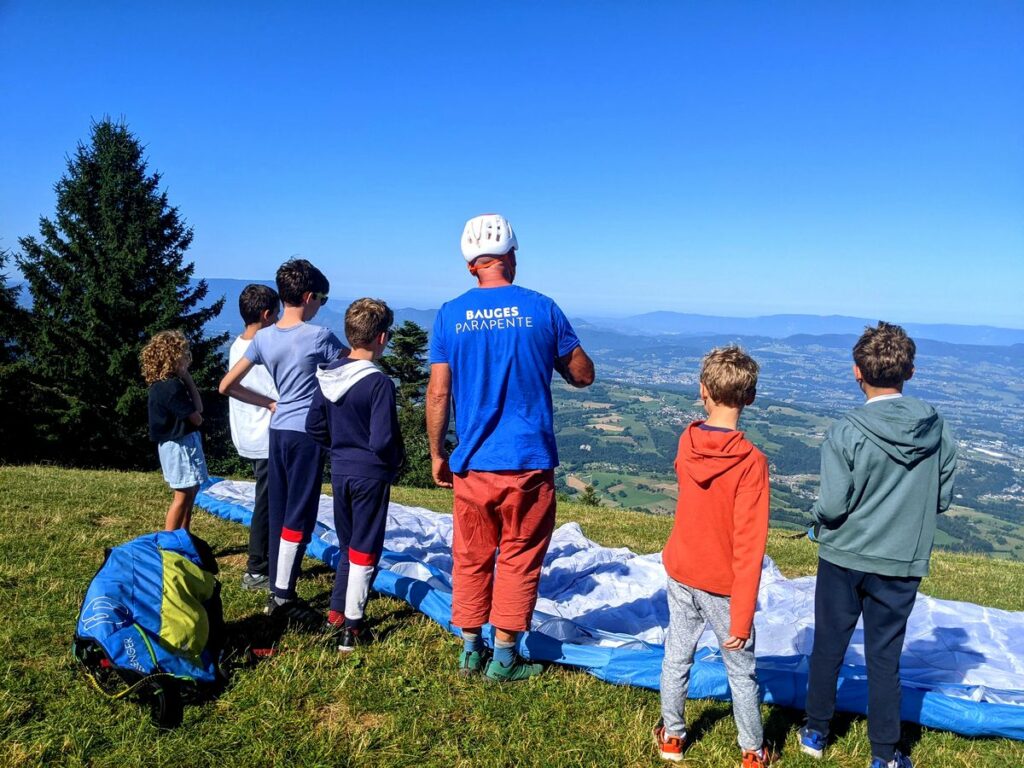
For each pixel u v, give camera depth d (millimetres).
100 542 5062
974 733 3072
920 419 2547
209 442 27812
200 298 30406
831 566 2768
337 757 2625
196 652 2986
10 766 2422
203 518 6258
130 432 25297
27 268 28156
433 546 5617
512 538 3139
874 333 2695
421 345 32844
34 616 3613
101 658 2904
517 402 3021
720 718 3078
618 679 3314
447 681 3240
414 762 2643
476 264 3148
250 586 4332
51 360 26016
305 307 3902
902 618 2682
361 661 3377
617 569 5320
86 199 31328
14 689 2900
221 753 2609
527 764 2678
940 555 9328
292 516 3768
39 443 23797
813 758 2834
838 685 3189
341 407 3432
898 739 2717
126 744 2607
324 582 4602
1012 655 4020
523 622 3160
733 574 2559
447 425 3219
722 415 2646
